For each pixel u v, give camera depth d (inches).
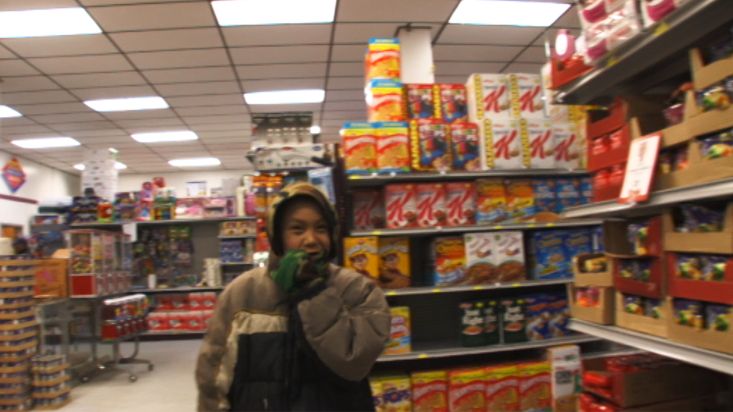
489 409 130.0
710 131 51.6
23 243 249.8
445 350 130.9
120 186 528.7
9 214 373.4
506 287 143.2
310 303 47.4
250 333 49.9
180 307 289.4
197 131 362.3
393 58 134.2
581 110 143.3
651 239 61.8
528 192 138.9
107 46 214.7
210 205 289.6
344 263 127.3
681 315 56.7
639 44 59.1
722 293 50.8
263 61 239.1
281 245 52.4
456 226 132.3
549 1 197.0
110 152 305.7
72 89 263.3
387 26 209.0
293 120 159.3
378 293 53.0
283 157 145.6
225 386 49.6
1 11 181.8
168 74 249.6
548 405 133.3
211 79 259.6
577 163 141.0
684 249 56.1
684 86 58.9
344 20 201.9
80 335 231.3
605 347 149.5
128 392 191.2
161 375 215.3
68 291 201.2
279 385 48.1
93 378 211.8
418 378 129.2
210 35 209.3
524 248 146.3
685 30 57.1
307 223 51.3
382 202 137.7
